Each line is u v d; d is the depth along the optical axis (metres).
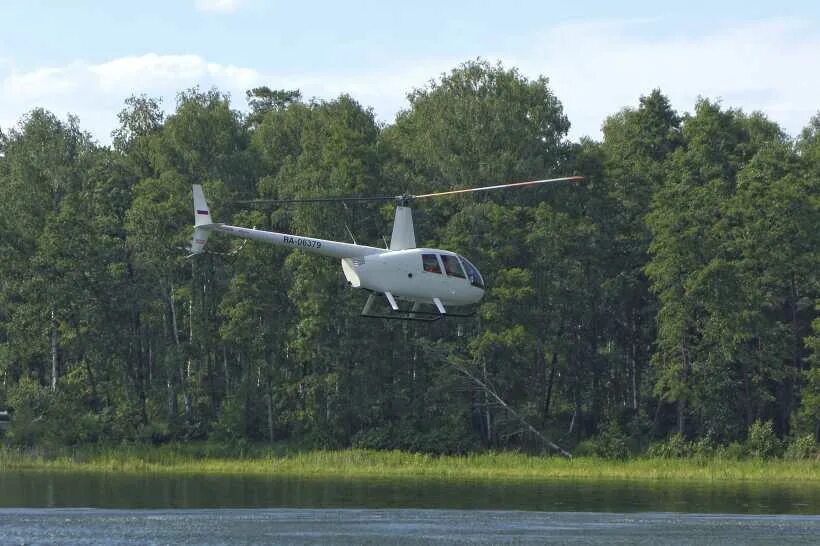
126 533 166.25
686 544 160.50
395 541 160.88
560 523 179.12
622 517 187.12
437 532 169.00
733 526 176.50
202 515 185.75
